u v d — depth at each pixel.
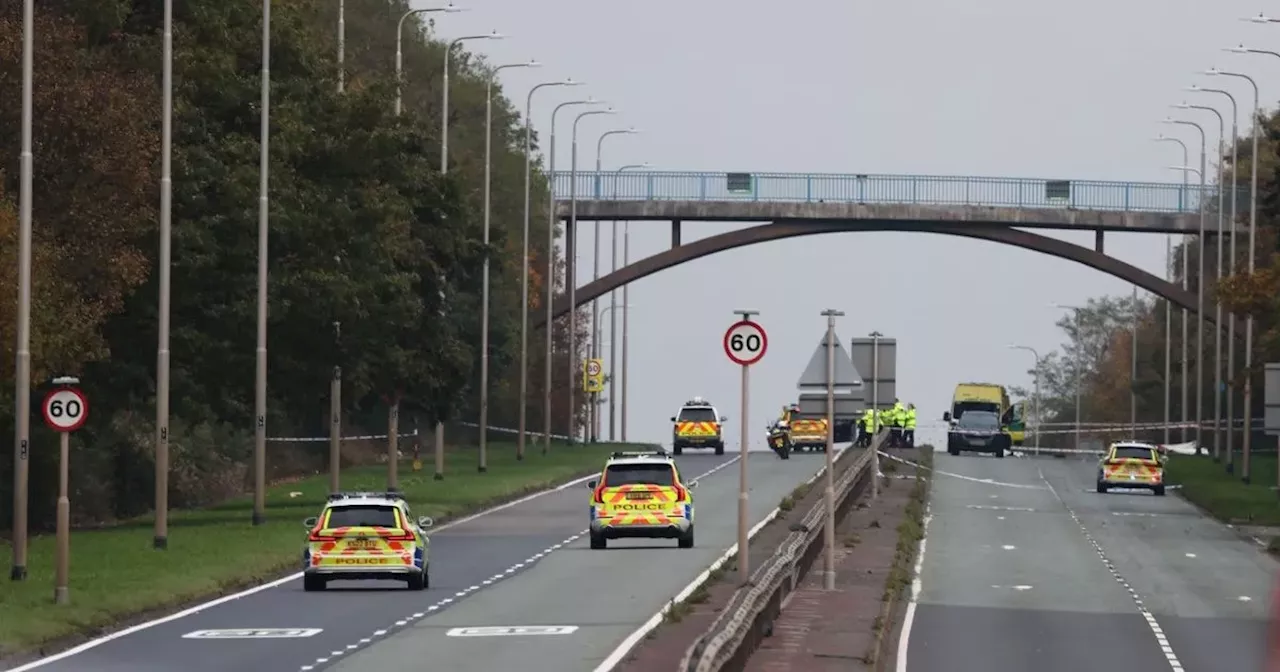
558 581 134.75
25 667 89.06
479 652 93.69
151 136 173.38
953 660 99.12
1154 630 116.56
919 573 155.38
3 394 162.62
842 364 129.00
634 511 162.62
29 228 126.94
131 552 150.50
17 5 172.00
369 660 90.69
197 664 89.75
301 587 132.25
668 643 95.88
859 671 85.81
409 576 127.94
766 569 108.12
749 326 119.31
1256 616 126.38
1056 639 110.44
